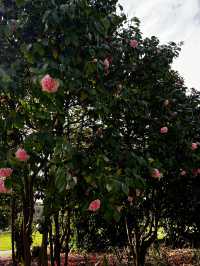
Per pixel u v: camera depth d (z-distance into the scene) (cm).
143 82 548
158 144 550
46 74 316
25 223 429
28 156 336
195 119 653
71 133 472
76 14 334
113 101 424
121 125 514
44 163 378
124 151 395
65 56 339
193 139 633
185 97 636
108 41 462
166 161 551
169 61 572
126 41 502
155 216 716
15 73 347
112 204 325
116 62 489
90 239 918
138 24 518
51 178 373
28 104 370
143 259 702
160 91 583
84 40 358
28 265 425
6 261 1049
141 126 540
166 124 570
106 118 468
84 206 330
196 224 889
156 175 417
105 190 326
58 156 330
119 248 915
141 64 538
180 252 975
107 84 445
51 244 532
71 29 333
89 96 355
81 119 450
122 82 488
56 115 379
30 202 416
